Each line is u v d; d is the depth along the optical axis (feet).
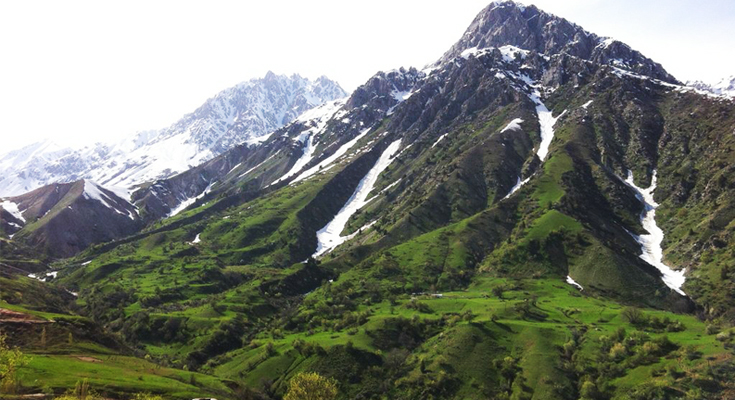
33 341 414.21
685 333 536.01
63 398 265.34
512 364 517.55
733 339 482.69
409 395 494.59
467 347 547.49
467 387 495.41
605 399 451.53
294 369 547.49
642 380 451.53
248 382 531.09
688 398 408.26
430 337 606.14
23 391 281.74
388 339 600.80
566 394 465.88
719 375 425.28
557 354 522.06
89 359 411.13
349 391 510.58
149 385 355.97
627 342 522.06
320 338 622.13
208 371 575.79
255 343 642.22
